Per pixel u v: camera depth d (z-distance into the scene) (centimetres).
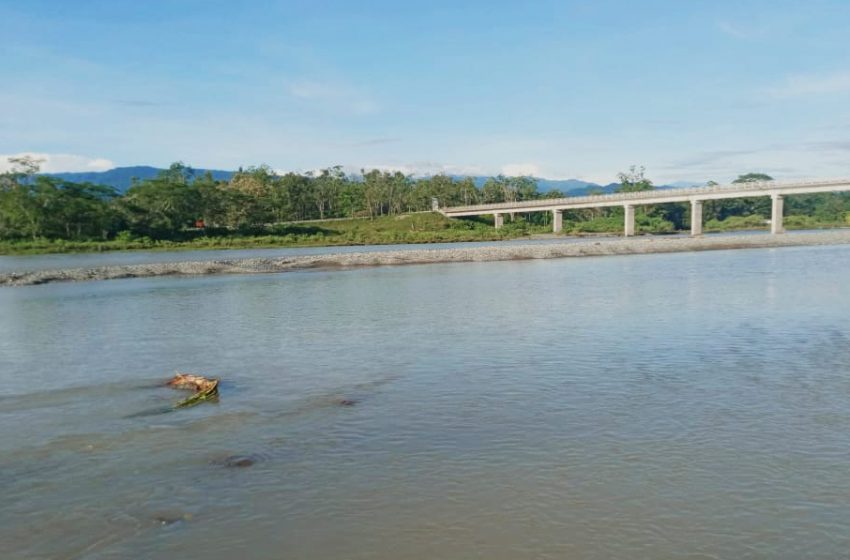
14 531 1062
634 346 2353
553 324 2878
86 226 12694
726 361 2088
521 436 1442
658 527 1029
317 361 2261
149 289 4988
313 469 1289
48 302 4241
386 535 1024
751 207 19988
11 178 13588
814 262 6106
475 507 1109
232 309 3709
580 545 981
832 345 2280
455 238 13875
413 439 1443
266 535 1034
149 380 2050
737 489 1154
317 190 19388
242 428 1550
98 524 1081
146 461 1349
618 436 1426
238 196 14700
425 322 3047
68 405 1780
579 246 8900
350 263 7088
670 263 6481
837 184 10581
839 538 987
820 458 1280
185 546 1005
